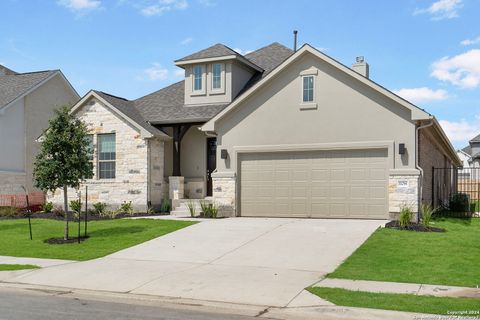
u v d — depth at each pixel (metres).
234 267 11.33
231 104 19.27
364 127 17.52
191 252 13.05
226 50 22.53
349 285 9.54
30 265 11.91
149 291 9.46
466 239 13.66
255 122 19.16
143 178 21.38
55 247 14.27
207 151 22.69
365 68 20.94
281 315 7.87
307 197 18.36
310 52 18.14
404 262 11.28
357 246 13.00
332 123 17.98
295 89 18.61
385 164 17.27
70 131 15.49
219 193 19.48
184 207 20.98
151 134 21.28
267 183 18.98
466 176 46.31
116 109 21.86
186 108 23.05
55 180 15.22
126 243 14.46
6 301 8.80
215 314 7.91
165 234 15.48
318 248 12.91
